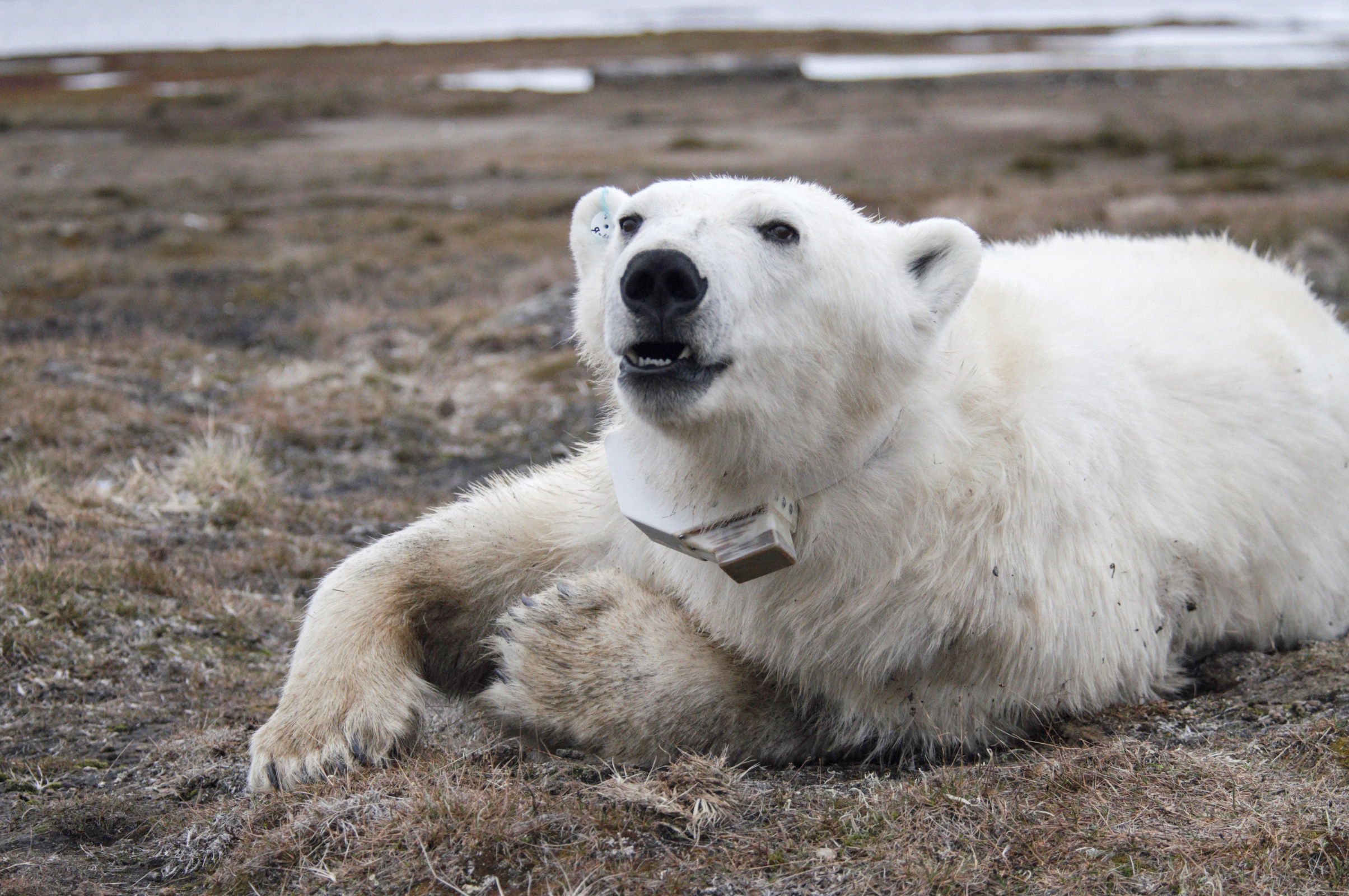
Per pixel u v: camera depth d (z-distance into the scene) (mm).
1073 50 77062
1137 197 17781
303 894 2482
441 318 10547
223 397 8344
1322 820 2420
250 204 20344
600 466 3580
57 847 2916
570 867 2441
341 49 84312
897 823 2580
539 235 16516
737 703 3160
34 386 7586
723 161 26625
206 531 5590
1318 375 4250
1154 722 3150
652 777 2863
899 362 2996
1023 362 3318
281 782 2992
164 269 14062
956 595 3006
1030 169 24734
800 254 2828
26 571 4324
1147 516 3463
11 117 35906
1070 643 3156
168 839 2877
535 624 3193
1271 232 12719
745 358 2729
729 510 2984
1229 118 35438
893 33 99438
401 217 18250
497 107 42531
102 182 22953
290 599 4875
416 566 3572
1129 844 2420
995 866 2395
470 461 7449
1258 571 3836
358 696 3189
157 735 3613
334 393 8461
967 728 3174
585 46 85312
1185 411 3820
